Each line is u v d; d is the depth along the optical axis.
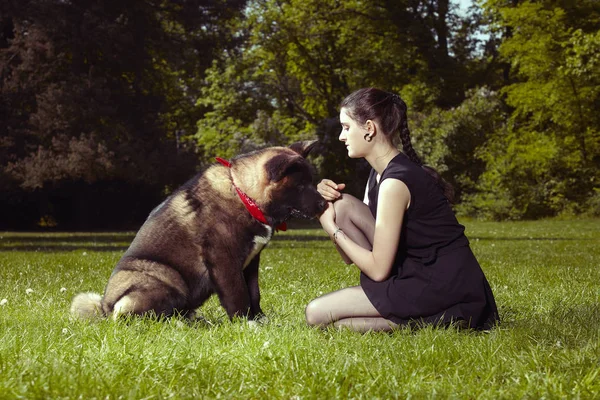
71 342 3.73
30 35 29.59
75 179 29.86
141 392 2.85
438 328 3.82
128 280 4.31
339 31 39.47
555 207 31.80
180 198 4.33
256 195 4.15
